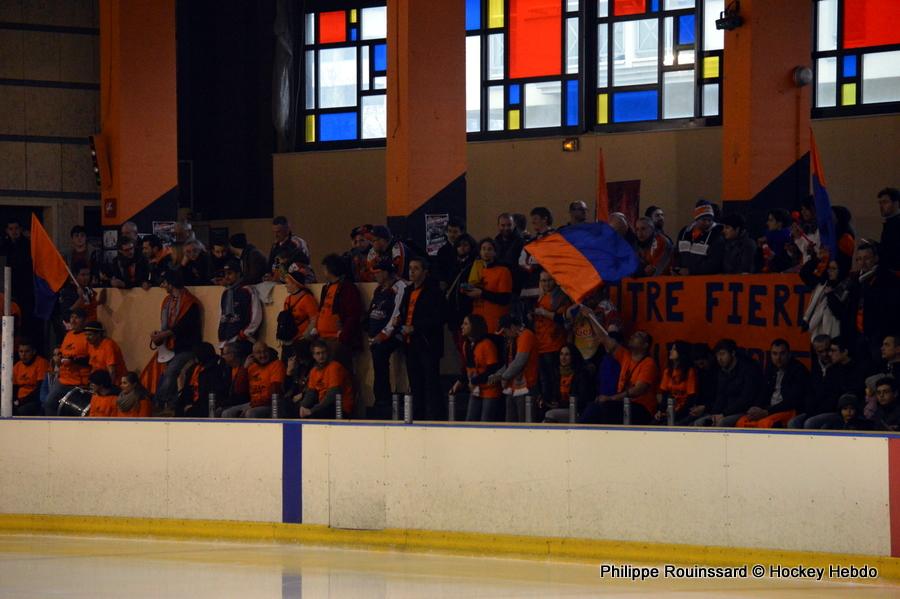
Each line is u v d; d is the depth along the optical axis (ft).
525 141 116.06
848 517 53.47
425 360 77.97
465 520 61.52
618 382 69.97
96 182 126.41
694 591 50.75
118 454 69.41
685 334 72.18
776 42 91.04
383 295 79.41
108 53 118.42
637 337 69.36
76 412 89.10
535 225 77.82
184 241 95.04
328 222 127.44
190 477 67.77
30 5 129.39
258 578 55.67
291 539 65.36
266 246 130.93
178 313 91.50
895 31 102.89
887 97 103.40
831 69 105.70
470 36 120.57
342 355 79.92
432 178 96.27
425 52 95.76
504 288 76.18
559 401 73.00
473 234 118.52
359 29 127.13
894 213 64.18
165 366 91.91
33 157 129.29
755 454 55.31
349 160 126.31
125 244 98.53
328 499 64.69
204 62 135.95
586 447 58.75
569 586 52.49
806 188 92.32
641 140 111.14
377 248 79.71
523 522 60.18
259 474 66.23
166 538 68.08
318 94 129.59
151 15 118.52
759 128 90.89
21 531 71.31
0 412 74.64
